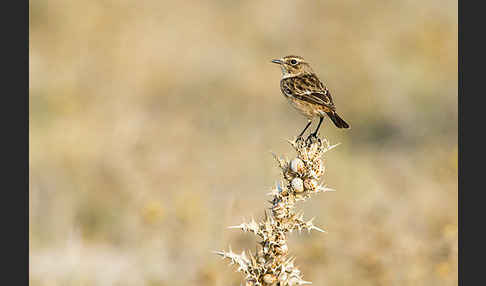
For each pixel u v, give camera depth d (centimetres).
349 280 1074
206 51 2531
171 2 3067
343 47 2597
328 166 1694
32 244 1223
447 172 1515
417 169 1677
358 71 2312
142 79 2219
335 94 2258
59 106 1847
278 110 2173
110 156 1456
